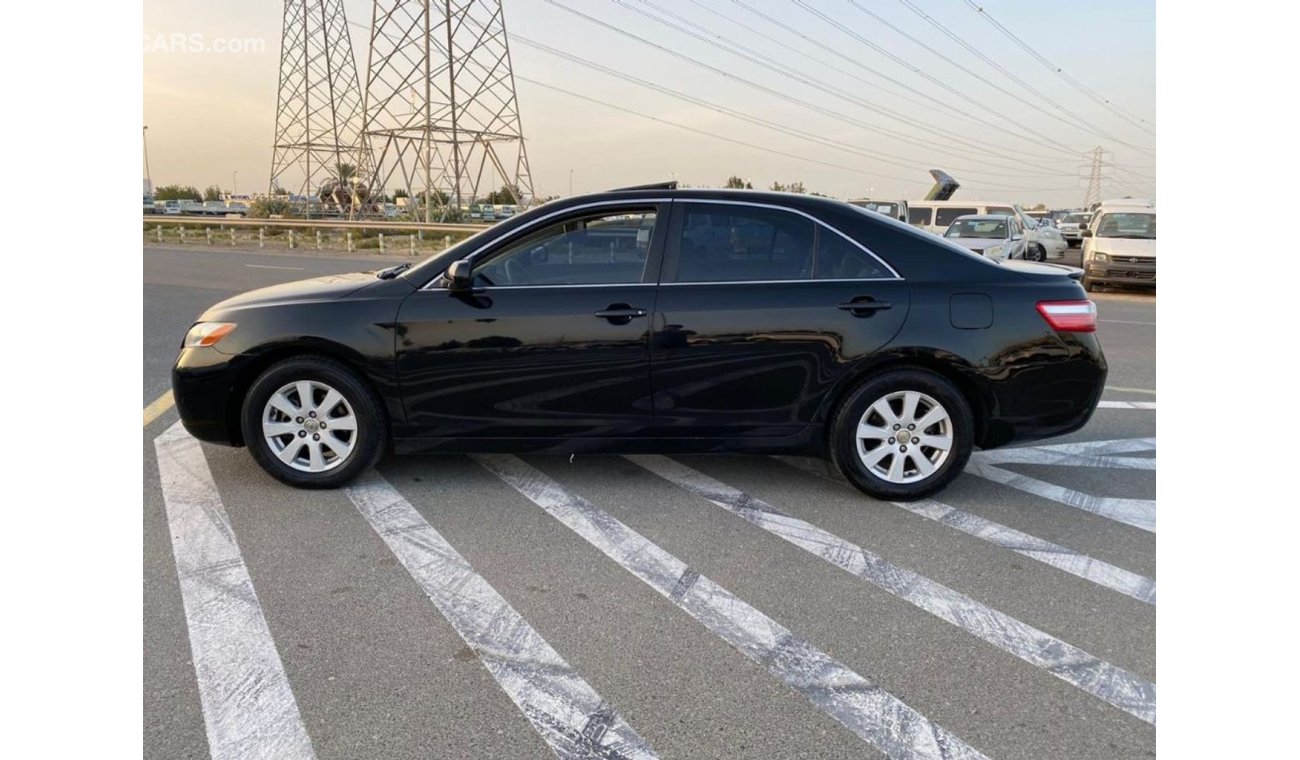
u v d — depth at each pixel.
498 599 3.20
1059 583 3.40
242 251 26.69
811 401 4.17
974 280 4.14
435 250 27.98
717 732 2.43
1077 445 5.41
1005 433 4.21
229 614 3.04
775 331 4.09
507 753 2.33
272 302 4.27
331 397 4.23
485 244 4.22
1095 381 4.17
